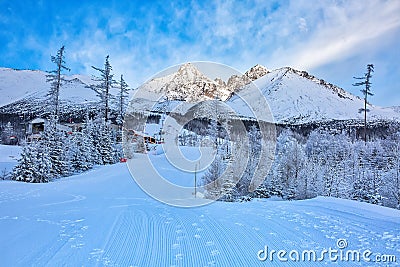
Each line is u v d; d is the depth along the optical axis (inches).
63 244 217.6
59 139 981.8
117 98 1461.6
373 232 259.0
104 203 444.1
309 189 1146.7
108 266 175.6
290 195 1112.2
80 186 698.2
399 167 1146.0
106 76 1393.9
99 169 1079.6
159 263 181.8
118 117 1434.5
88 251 201.8
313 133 2065.7
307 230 265.0
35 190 616.4
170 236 241.3
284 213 354.6
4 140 1962.4
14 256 191.5
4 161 1141.1
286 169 1203.9
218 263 183.2
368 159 1530.5
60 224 283.0
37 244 217.2
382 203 1093.1
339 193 1187.9
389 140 1667.1
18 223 287.1
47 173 856.3
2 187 649.0
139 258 189.6
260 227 275.4
